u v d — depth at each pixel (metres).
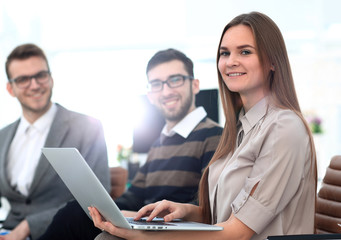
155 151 2.55
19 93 2.62
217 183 1.70
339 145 6.84
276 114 1.58
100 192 1.34
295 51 6.66
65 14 6.55
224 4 6.39
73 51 6.59
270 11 6.39
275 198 1.48
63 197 2.59
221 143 1.81
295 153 1.50
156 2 6.51
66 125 2.64
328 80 6.77
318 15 6.38
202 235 1.44
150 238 1.42
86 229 2.04
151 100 2.61
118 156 4.88
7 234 2.39
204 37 6.48
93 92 6.51
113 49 6.56
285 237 1.24
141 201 2.54
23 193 2.62
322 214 1.77
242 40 1.64
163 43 6.53
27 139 2.68
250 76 1.64
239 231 1.48
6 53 6.22
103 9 6.55
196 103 2.73
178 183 2.34
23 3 6.39
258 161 1.55
